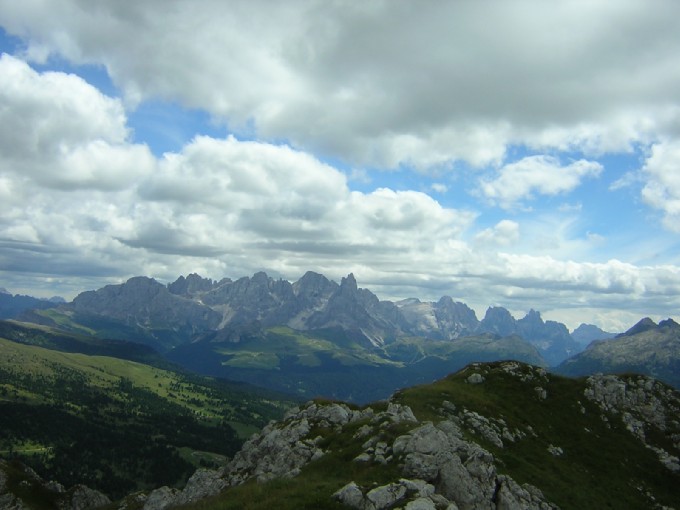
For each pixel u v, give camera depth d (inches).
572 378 5137.8
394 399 4104.3
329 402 3865.7
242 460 3656.5
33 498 5167.3
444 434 2445.9
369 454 2444.6
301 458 2834.6
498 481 2427.4
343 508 1720.0
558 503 2839.6
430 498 1843.0
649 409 4731.8
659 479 3772.1
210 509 1915.6
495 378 4881.9
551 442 3863.2
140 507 4436.5
